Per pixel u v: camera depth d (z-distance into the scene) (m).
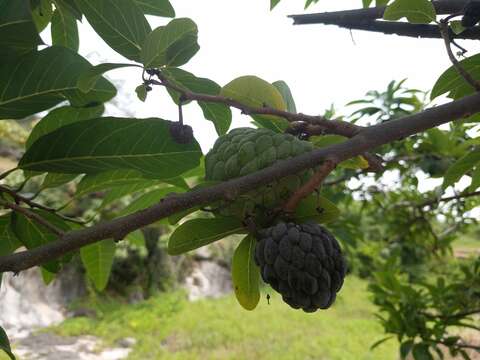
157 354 2.30
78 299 2.94
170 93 0.35
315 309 0.26
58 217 0.37
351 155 0.25
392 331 0.81
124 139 0.30
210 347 2.43
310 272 0.25
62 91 0.31
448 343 0.77
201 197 0.23
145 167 0.31
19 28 0.28
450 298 0.82
